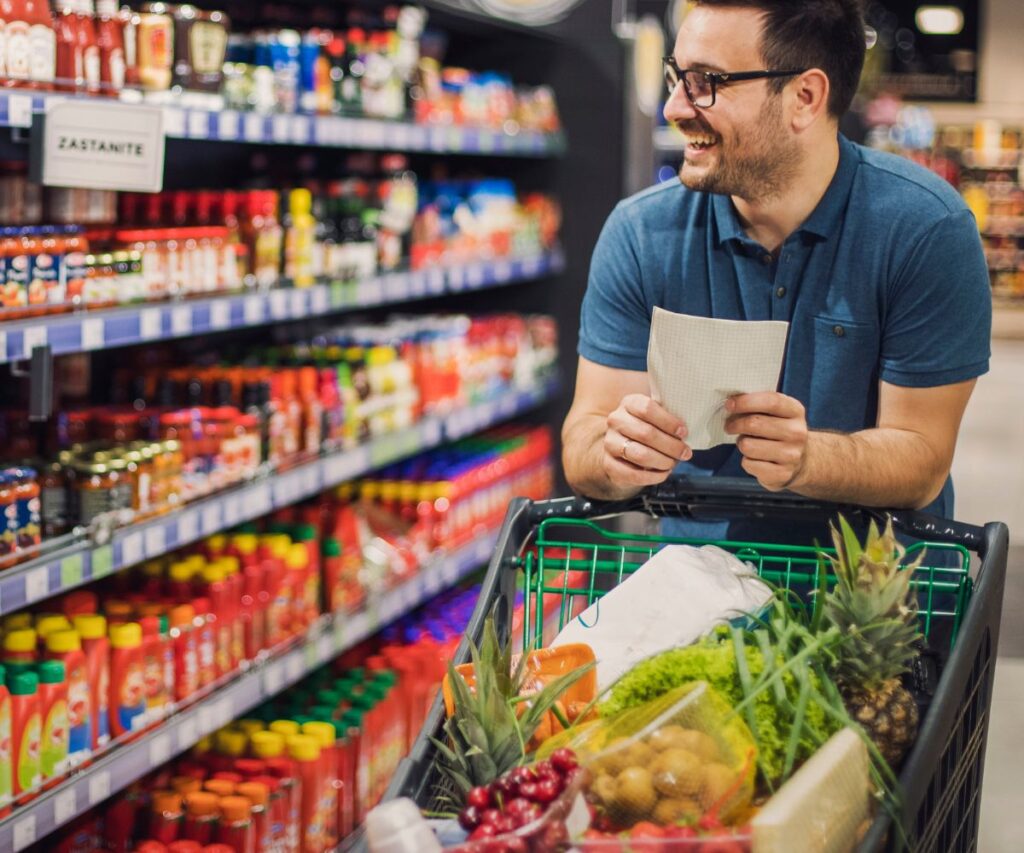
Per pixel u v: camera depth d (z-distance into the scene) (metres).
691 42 2.05
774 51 2.02
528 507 2.08
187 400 3.65
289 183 4.24
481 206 5.28
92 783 2.74
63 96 2.73
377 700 3.89
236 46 3.85
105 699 2.87
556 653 1.74
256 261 3.66
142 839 3.06
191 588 3.30
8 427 3.19
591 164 5.94
